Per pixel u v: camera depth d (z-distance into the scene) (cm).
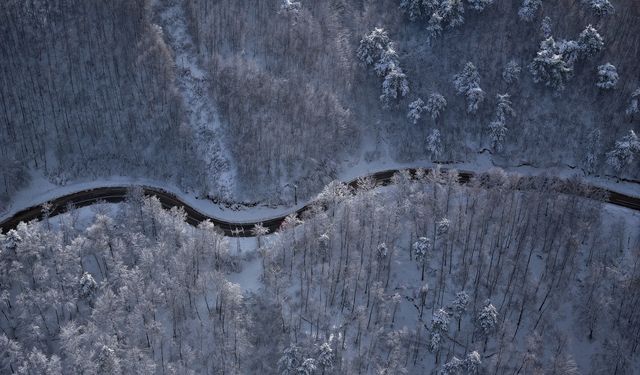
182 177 12344
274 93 12700
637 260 10856
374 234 10950
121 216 11081
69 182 12262
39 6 12975
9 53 12612
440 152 13275
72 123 12519
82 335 9106
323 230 10962
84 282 9788
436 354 9950
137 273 9831
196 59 13188
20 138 12219
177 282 9875
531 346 9850
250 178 12169
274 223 11962
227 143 12438
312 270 10781
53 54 12862
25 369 8694
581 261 11331
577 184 12038
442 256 11088
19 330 9619
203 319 10044
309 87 12988
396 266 11006
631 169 13112
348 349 9962
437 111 13250
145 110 12594
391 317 10338
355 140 13150
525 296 10481
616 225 11600
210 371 9531
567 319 10694
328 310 10431
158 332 9388
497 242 11325
